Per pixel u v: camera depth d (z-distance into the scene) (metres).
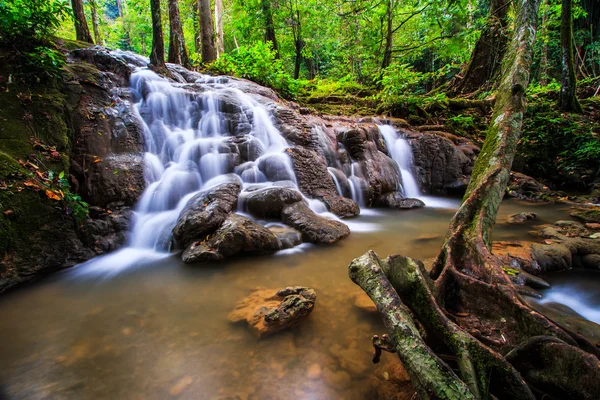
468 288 2.61
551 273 3.99
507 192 8.86
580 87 14.45
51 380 2.39
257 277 4.03
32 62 5.21
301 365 2.51
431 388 1.56
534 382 1.81
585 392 1.60
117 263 4.49
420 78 12.89
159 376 2.43
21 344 2.79
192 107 7.61
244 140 7.23
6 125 4.57
